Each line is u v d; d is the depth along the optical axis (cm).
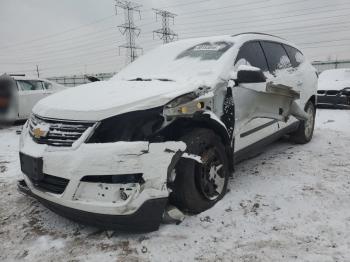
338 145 590
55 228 320
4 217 350
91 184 274
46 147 289
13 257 277
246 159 509
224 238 289
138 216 275
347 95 1115
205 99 323
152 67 433
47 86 1072
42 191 296
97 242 291
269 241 283
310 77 599
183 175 309
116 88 337
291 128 549
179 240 287
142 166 272
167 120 293
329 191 378
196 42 459
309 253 264
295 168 460
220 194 353
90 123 281
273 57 489
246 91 388
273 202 353
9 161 567
